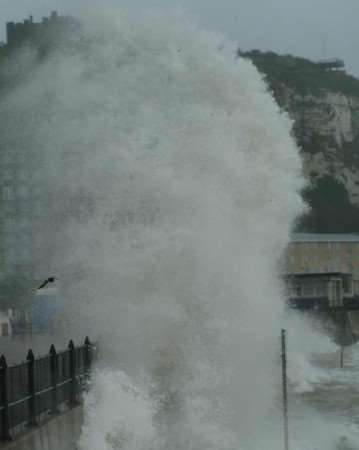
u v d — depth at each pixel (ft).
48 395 108.88
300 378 265.54
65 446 109.60
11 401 96.58
